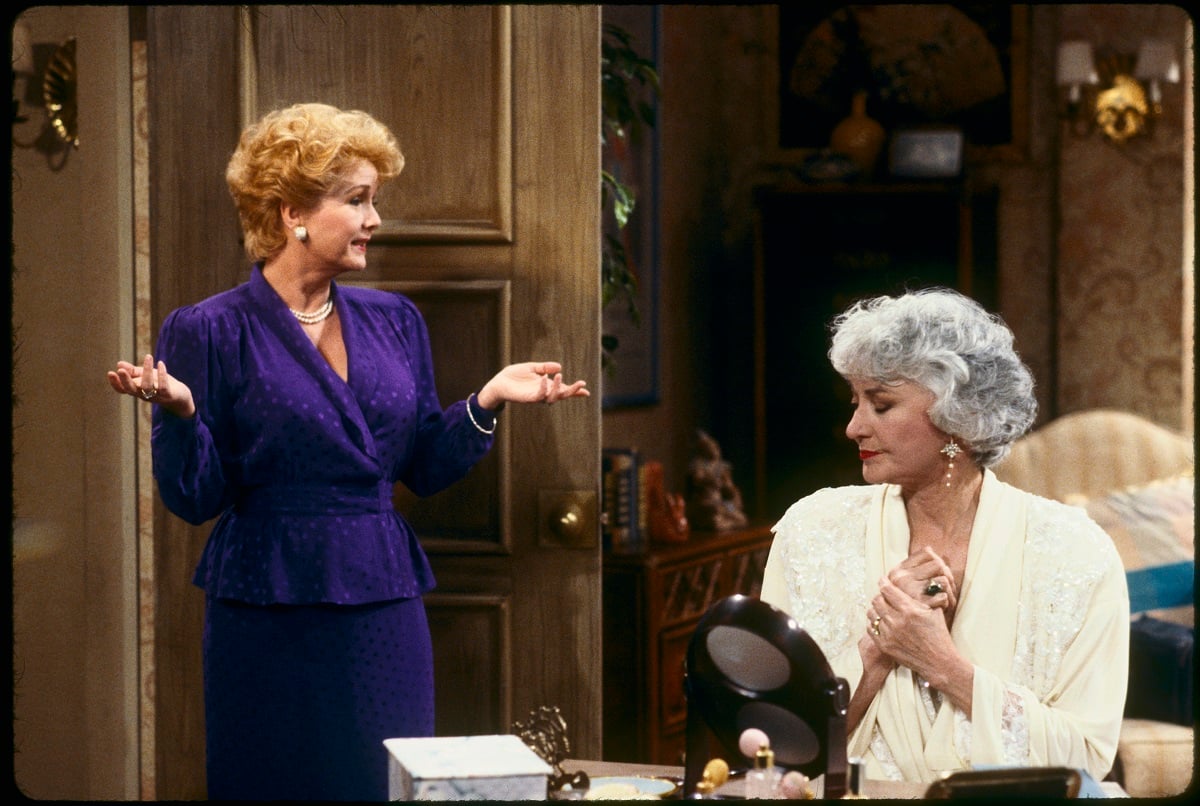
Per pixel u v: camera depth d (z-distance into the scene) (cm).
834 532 480
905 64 1505
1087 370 1470
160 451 532
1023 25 1476
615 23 1240
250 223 574
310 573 559
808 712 364
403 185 687
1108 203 1456
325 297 587
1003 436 453
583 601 681
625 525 1073
